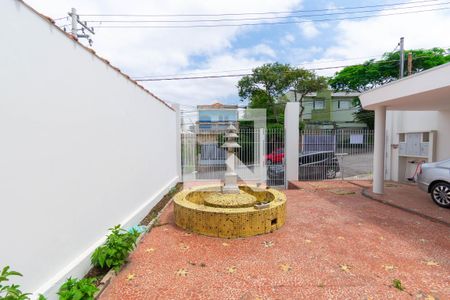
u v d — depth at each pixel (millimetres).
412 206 6129
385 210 6031
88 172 3311
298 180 10281
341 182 9867
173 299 2686
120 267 3250
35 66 2340
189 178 10531
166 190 7773
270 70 21266
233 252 3785
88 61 3324
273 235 4453
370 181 9984
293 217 5512
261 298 2699
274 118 20875
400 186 8766
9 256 2031
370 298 2686
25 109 2215
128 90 4734
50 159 2551
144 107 5688
